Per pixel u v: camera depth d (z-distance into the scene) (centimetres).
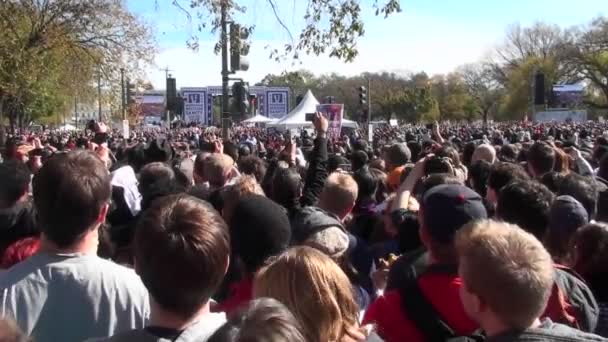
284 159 879
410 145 1088
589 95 8362
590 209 506
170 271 220
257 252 335
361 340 239
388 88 10462
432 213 303
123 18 2116
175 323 225
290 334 165
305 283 232
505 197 388
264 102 7269
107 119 2922
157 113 8412
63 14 2041
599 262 345
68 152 280
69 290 260
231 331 174
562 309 305
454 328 285
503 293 234
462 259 251
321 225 367
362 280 455
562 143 1366
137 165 888
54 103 3453
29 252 334
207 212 233
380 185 688
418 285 295
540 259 239
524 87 8538
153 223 226
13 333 146
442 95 10675
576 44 7919
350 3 1008
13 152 884
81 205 262
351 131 4019
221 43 1048
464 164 916
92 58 2114
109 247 440
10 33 1916
